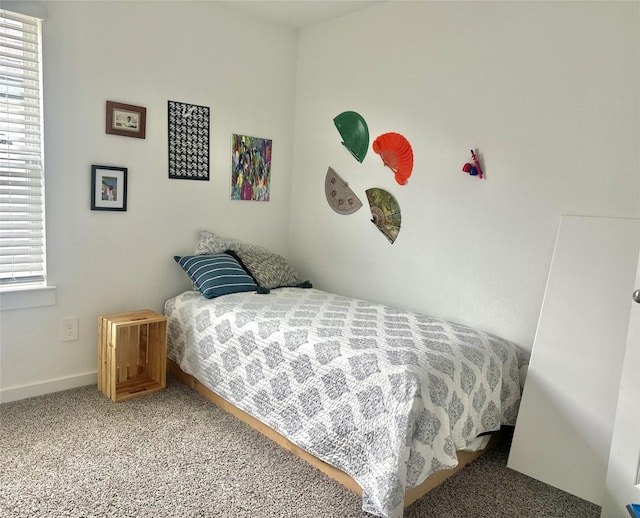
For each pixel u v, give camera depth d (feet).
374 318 8.49
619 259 6.88
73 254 8.84
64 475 6.33
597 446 6.66
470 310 8.77
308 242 11.89
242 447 7.36
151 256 9.91
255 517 5.80
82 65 8.54
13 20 7.77
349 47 10.59
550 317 7.36
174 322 9.61
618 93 6.93
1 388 8.27
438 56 8.99
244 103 10.98
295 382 7.15
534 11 7.70
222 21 10.34
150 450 7.08
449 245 9.02
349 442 6.34
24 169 8.16
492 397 7.18
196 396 9.05
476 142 8.53
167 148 9.84
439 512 6.17
